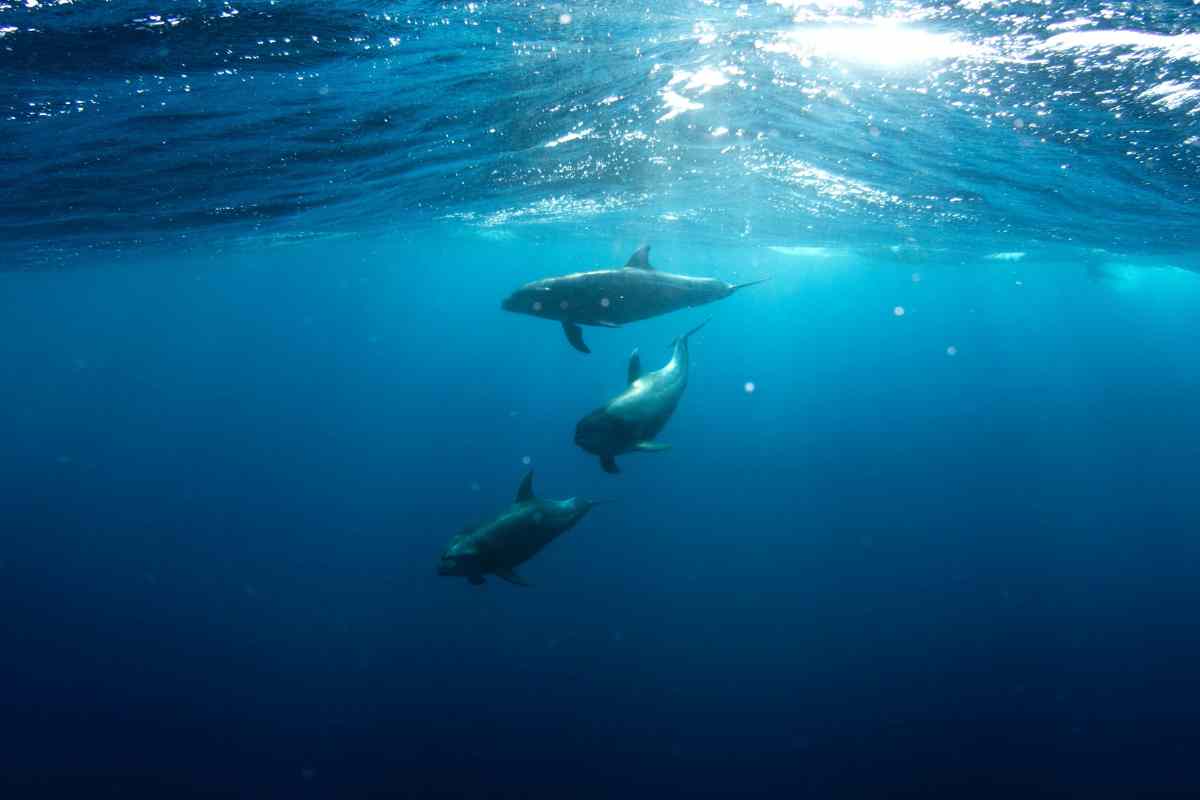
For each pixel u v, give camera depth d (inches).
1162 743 529.0
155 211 530.9
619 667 653.9
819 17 225.8
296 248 1096.8
